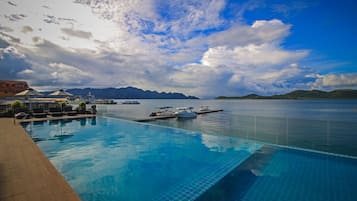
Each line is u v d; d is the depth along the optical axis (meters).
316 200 4.13
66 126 12.77
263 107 52.47
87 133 10.92
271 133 15.65
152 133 11.08
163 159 6.96
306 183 4.93
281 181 5.09
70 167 6.02
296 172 5.67
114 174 5.59
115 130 11.80
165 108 33.00
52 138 9.62
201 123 22.72
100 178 5.30
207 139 9.76
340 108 44.94
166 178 5.37
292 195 4.34
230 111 40.66
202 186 4.95
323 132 15.94
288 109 43.59
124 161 6.70
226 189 4.71
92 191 4.59
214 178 5.40
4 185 3.36
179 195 4.43
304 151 7.22
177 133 11.06
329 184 4.89
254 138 13.60
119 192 4.57
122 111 35.16
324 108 45.06
